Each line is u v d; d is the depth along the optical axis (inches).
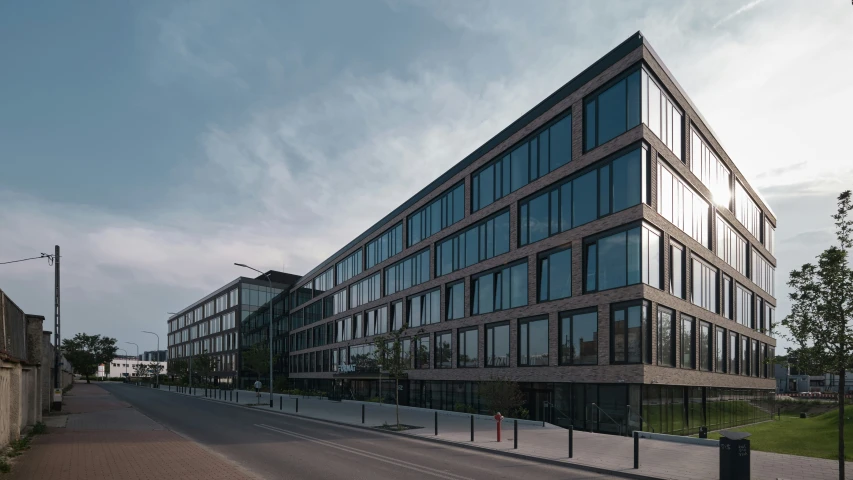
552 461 620.1
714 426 1291.8
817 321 493.0
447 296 1596.9
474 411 1352.1
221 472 524.1
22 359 751.1
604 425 997.8
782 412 2079.2
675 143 1120.8
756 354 1737.2
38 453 645.9
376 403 1740.9
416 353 1745.8
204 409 1483.8
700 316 1213.1
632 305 954.1
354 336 2310.5
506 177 1347.2
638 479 534.9
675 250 1098.1
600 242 1037.8
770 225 2022.6
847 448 816.3
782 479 512.1
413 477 522.3
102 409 1411.2
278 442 781.9
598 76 1061.1
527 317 1221.1
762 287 1844.2
